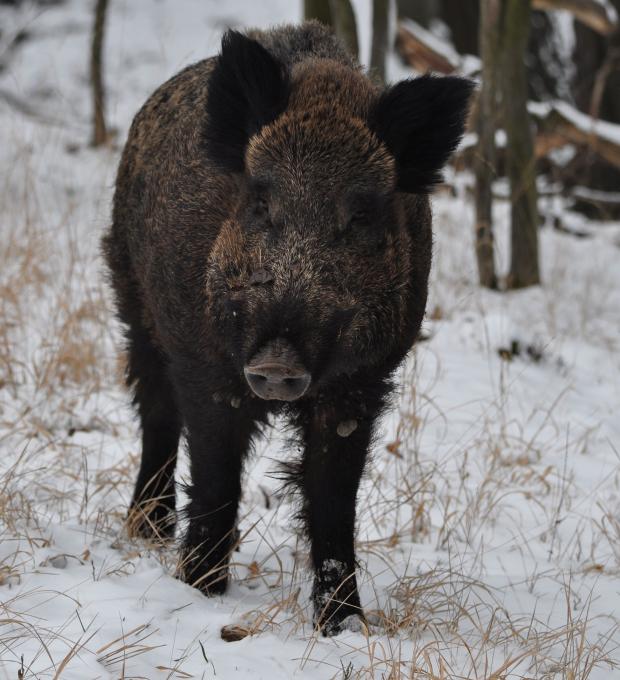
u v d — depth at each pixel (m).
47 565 7.25
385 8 16.38
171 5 36.00
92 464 10.11
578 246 23.20
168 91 9.02
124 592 6.98
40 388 11.59
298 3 36.88
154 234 7.91
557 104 21.38
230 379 7.26
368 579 8.38
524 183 18.19
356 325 6.72
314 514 7.54
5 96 29.06
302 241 6.37
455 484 10.79
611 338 16.64
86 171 21.80
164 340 7.87
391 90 6.98
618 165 21.39
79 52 32.44
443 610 7.65
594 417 13.15
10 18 34.25
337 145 6.61
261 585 8.07
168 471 9.26
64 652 6.05
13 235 15.43
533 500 10.65
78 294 14.38
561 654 7.23
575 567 9.22
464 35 31.95
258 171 6.59
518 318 16.59
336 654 6.67
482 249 18.08
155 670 6.06
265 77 6.80
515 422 12.56
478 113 17.55
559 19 31.78
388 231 6.86
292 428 7.80
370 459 8.23
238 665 6.25
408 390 12.41
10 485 8.67
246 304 6.41
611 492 11.00
